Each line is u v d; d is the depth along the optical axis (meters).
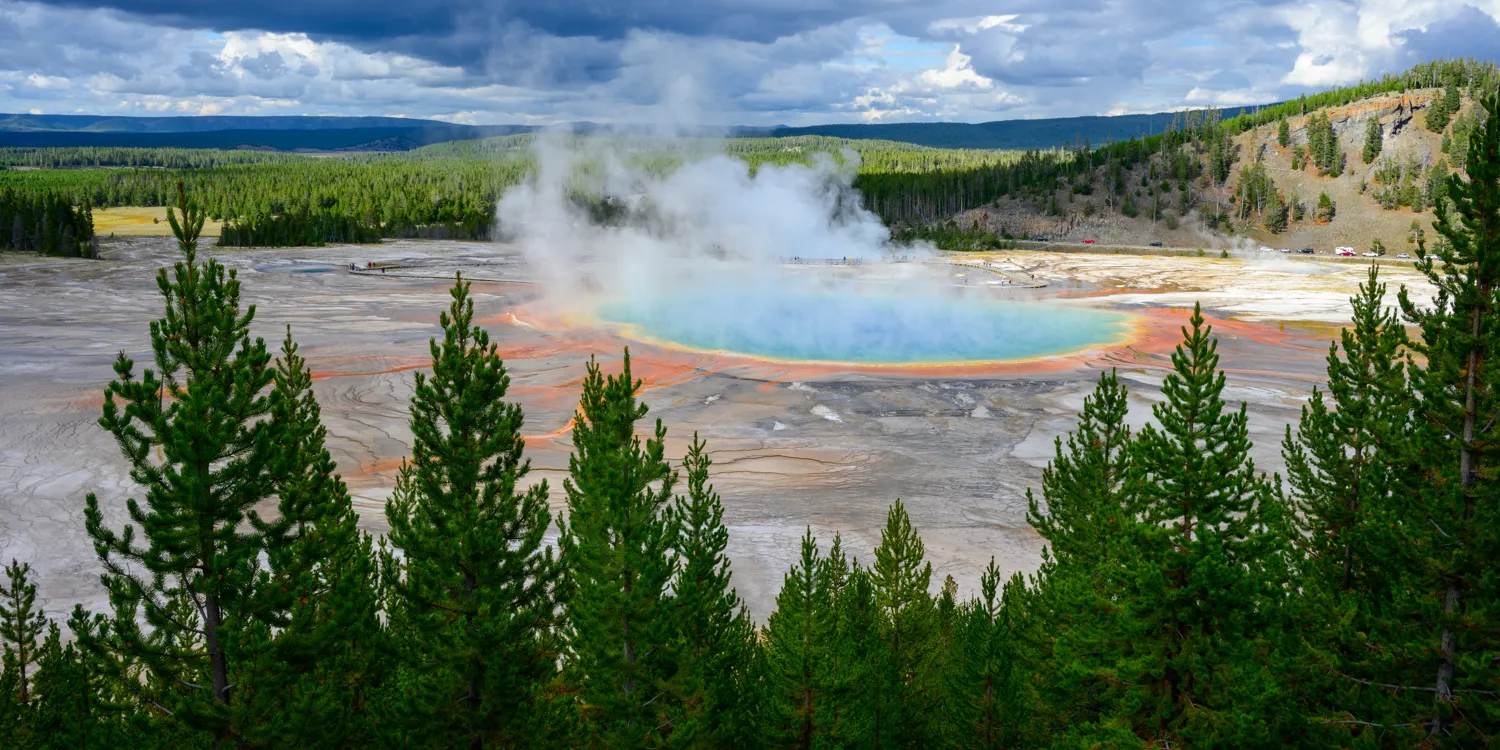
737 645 22.34
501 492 19.84
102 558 16.44
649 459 18.88
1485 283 16.11
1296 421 62.81
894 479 53.34
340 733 17.25
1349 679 17.00
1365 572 19.98
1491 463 16.22
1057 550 24.38
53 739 17.25
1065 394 73.94
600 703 18.62
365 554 22.38
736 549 42.31
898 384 77.62
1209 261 191.88
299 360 23.95
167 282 16.83
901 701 22.22
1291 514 21.91
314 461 22.70
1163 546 16.77
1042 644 21.41
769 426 65.25
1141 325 112.06
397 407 69.31
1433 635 16.28
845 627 21.34
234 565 16.88
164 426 16.22
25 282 136.00
